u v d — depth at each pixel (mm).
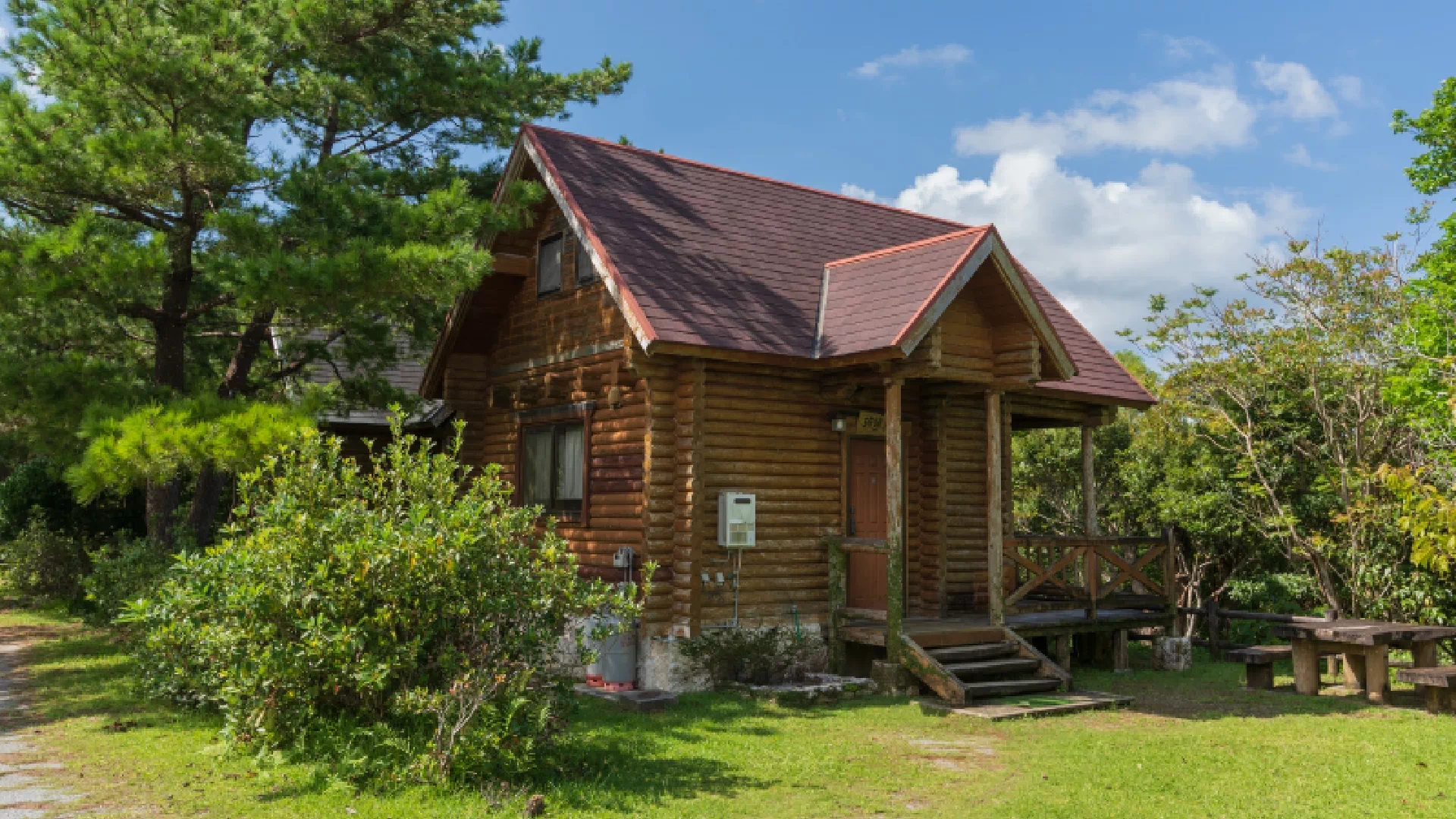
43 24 12664
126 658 13680
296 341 17391
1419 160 20734
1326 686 13281
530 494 15250
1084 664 15469
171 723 9773
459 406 16406
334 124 17891
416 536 8055
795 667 12867
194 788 7367
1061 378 12938
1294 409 17281
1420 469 13188
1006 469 15445
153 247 12070
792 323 13133
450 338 16188
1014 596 13547
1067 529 22297
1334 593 16312
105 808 6879
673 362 12633
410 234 12961
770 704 11391
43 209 13734
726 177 16266
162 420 11086
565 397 14289
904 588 14648
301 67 15414
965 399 15281
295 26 14406
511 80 18016
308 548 8242
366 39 15844
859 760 8750
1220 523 17250
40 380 12227
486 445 16422
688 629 12086
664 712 10852
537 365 15133
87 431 11148
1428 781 8086
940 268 12375
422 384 17297
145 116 13016
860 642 12828
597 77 20969
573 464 14281
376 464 9391
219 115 12711
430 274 12211
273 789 7305
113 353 15977
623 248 12969
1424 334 16328
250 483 9180
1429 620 14984
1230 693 12695
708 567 12344
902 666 12055
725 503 12266
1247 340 17484
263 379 17922
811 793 7664
